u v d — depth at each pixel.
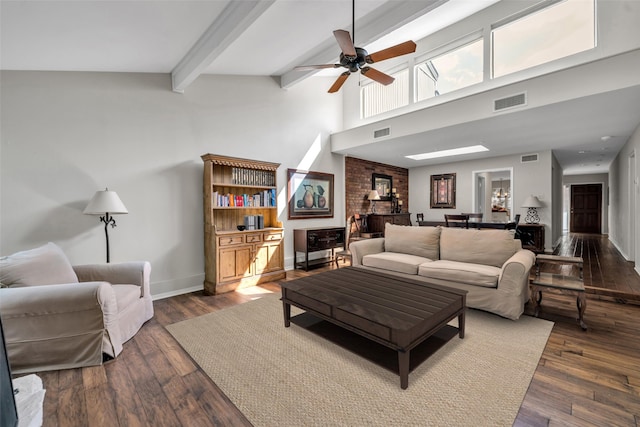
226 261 3.93
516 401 1.65
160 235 3.79
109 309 2.17
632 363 2.03
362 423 1.51
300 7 2.99
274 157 5.08
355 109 6.39
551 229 6.25
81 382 1.91
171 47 3.18
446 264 3.24
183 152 3.99
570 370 1.95
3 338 1.00
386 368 1.86
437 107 4.54
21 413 1.43
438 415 1.55
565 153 6.71
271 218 4.91
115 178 3.46
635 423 1.48
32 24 2.19
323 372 1.98
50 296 2.04
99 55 2.96
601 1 3.71
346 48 2.49
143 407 1.67
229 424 1.53
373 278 2.81
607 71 3.12
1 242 2.83
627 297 3.26
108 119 3.42
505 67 4.77
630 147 5.06
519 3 4.41
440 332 2.35
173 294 3.82
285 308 2.70
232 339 2.49
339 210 6.39
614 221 7.78
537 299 3.20
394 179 8.02
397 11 3.14
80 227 3.23
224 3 2.62
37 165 3.00
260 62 4.27
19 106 2.92
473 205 7.39
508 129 4.59
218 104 4.36
